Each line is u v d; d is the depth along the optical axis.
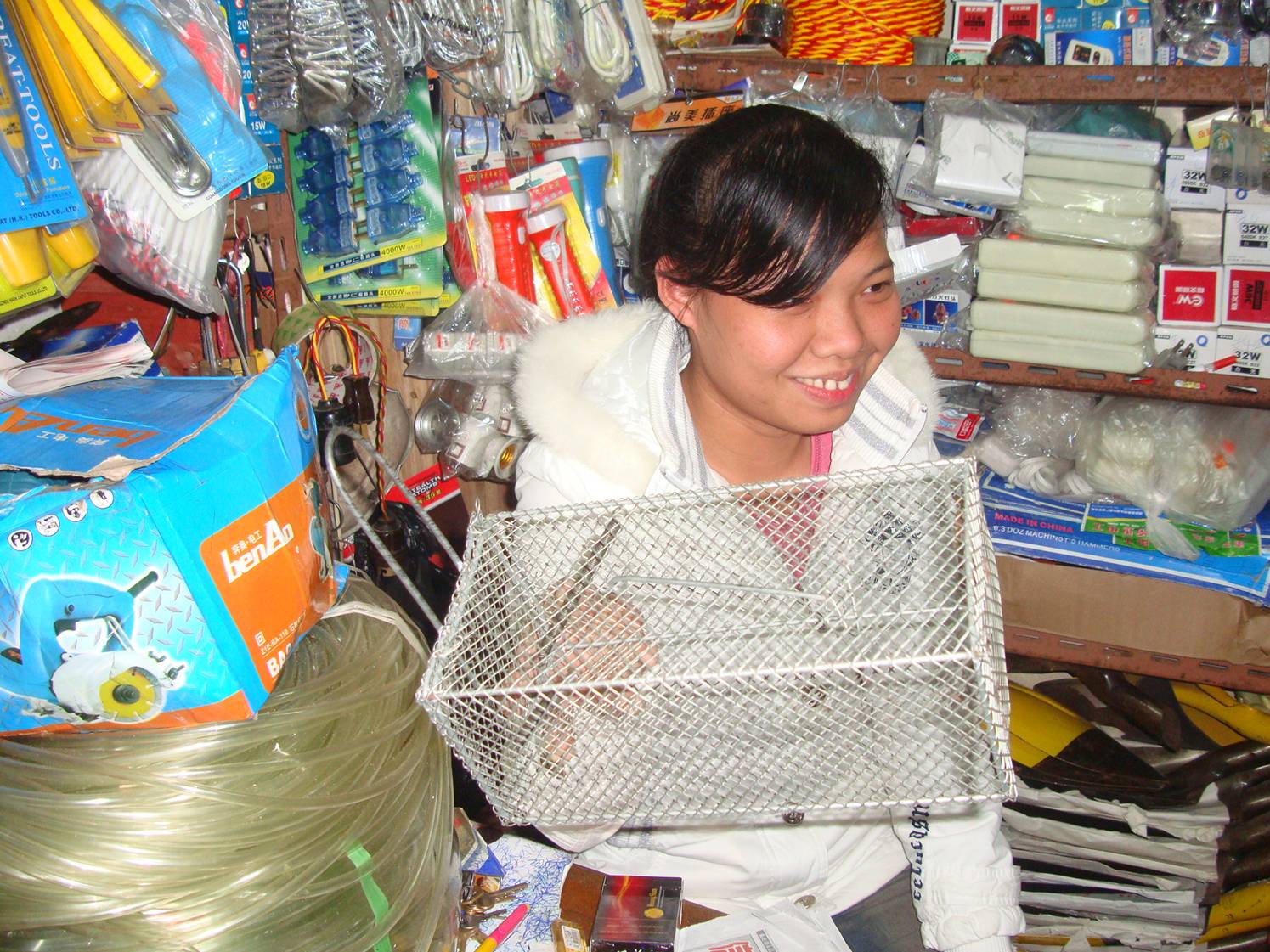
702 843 0.95
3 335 0.96
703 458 0.94
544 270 1.43
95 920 0.68
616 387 0.92
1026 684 1.72
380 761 0.80
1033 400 1.69
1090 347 1.47
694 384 0.92
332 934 0.75
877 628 0.65
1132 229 1.42
